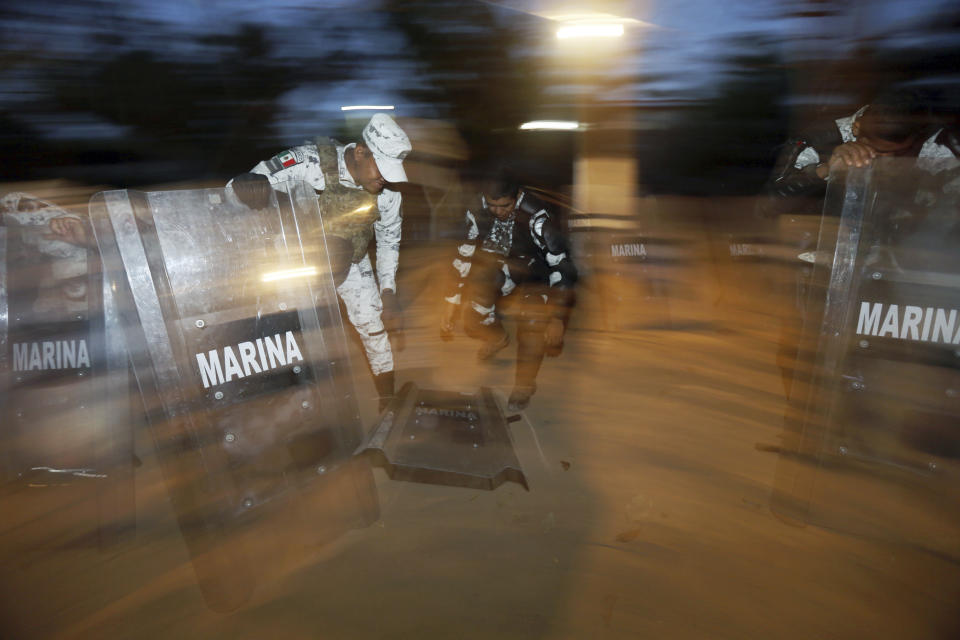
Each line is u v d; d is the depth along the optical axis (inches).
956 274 82.4
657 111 318.0
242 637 74.8
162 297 74.1
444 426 117.7
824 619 77.5
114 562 88.7
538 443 123.0
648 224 206.8
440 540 93.1
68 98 332.2
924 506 86.8
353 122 352.8
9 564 88.0
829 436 91.4
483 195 142.3
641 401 144.0
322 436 87.6
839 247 88.6
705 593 82.1
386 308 131.3
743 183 292.4
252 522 80.8
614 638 74.7
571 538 93.7
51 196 101.0
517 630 75.9
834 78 113.0
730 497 104.3
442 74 338.6
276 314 83.1
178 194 76.2
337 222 114.3
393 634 75.2
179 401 74.6
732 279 222.2
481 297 149.8
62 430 102.0
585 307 207.5
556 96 286.2
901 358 86.4
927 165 82.5
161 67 348.8
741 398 145.8
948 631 75.2
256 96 362.9
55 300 99.0
